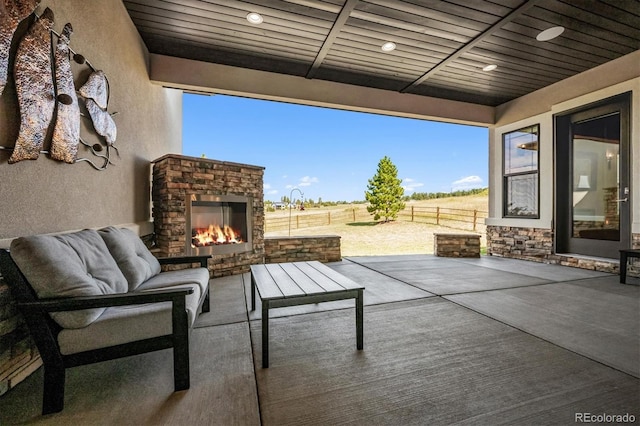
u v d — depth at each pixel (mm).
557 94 4836
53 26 1839
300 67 4332
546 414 1277
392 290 3297
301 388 1465
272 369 1642
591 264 4297
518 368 1650
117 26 2850
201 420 1243
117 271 1852
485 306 2738
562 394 1415
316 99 4699
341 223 16656
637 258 3791
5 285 1407
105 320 1399
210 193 3906
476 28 3367
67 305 1311
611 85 4117
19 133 1552
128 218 3182
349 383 1508
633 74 3914
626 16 3148
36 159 1694
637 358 1761
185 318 1470
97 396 1406
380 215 16969
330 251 5289
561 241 4859
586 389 1454
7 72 1485
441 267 4664
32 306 1283
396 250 7844
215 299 2979
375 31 3426
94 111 2350
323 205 26688
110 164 2715
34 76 1653
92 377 1568
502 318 2430
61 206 1955
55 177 1892
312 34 3498
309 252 5172
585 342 1974
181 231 3658
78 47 2158
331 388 1465
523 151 5410
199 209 3957
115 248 2059
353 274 4156
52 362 1305
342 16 3129
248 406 1330
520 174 5457
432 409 1310
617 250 4145
